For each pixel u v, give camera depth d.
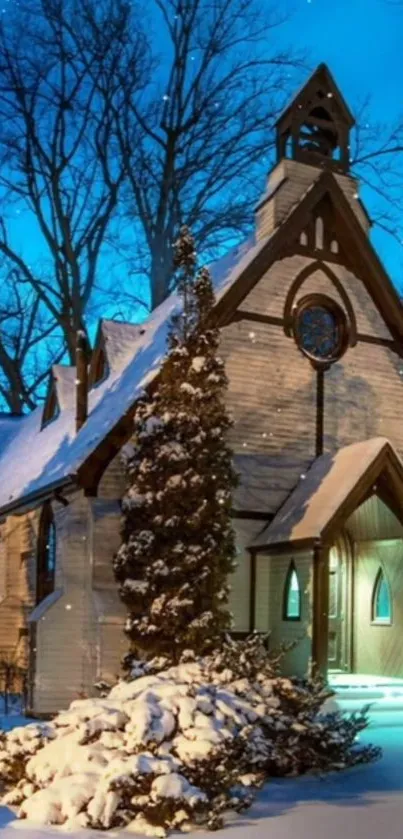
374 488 18.47
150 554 16.45
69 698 18.20
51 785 9.10
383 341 21.47
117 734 9.51
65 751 9.48
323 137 21.95
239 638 19.00
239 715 10.47
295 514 18.73
